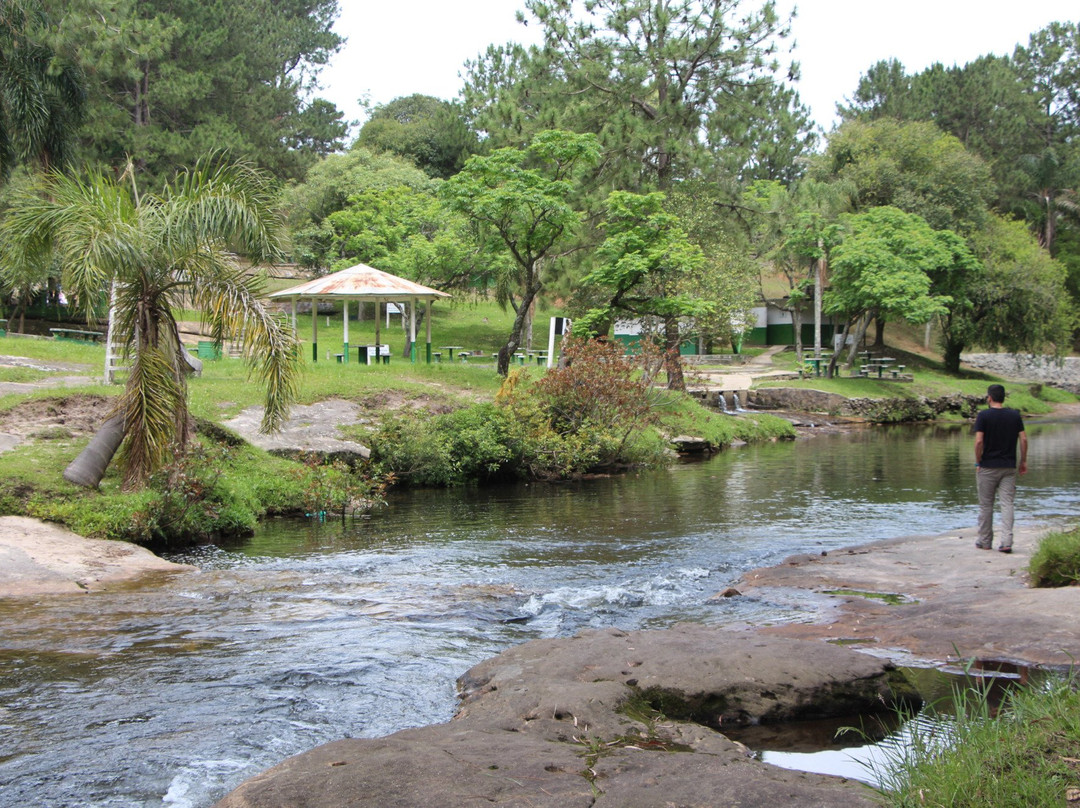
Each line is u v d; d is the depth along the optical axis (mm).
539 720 5242
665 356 25875
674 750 4902
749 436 30578
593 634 7316
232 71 50750
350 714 6039
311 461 17438
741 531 14258
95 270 12555
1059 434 35094
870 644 7379
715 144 32406
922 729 5531
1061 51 67750
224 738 5617
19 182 31734
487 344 50094
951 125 68125
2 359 23562
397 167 52312
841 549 12227
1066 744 4168
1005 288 48406
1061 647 6812
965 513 15992
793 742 5430
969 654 6895
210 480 14156
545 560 11984
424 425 20609
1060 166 64938
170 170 44375
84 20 31234
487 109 33625
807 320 59281
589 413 23391
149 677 6816
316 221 50969
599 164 32594
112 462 14727
